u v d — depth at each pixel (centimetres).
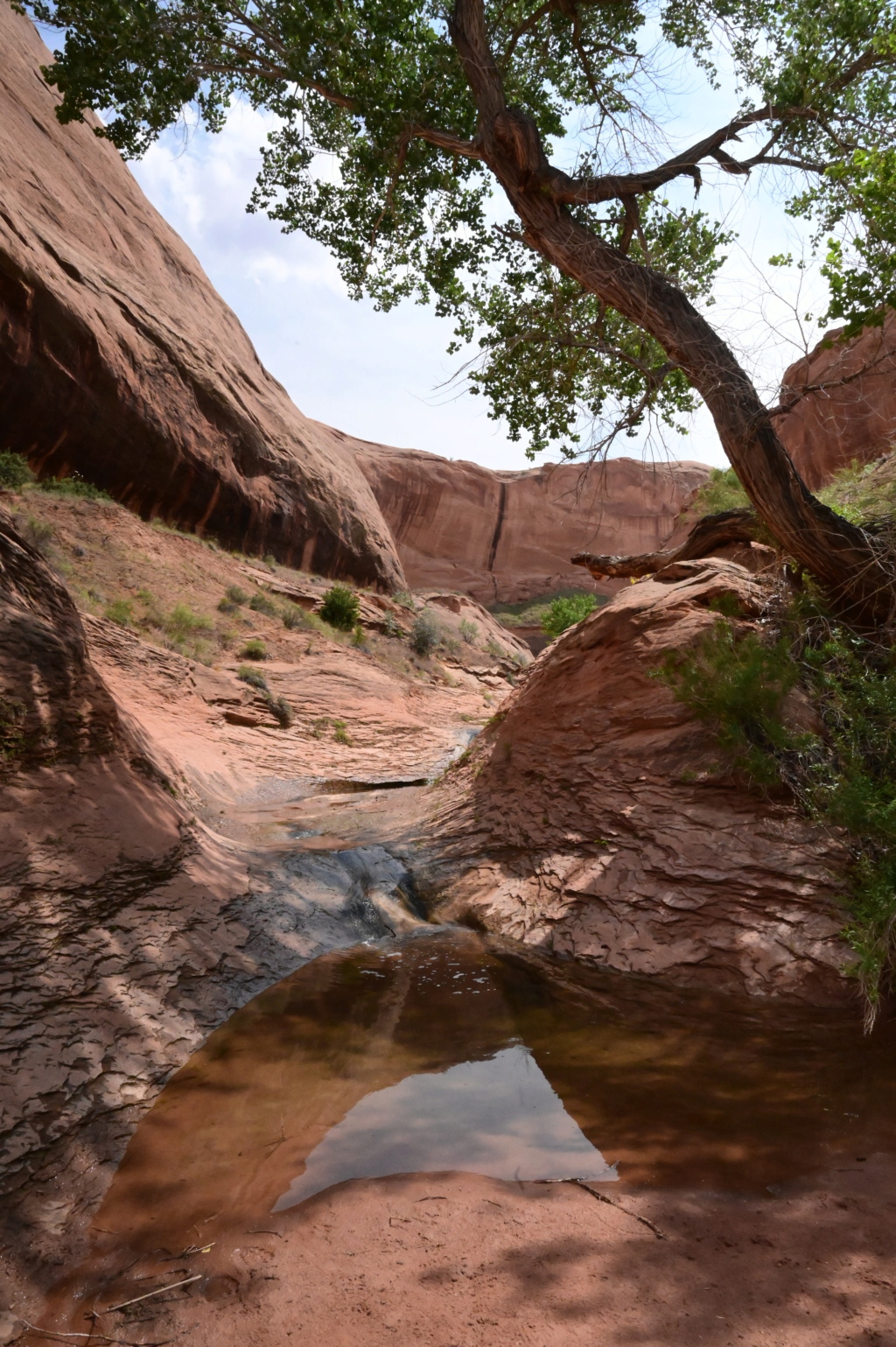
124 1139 286
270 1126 299
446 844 707
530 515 6788
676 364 702
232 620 2203
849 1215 236
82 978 355
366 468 6588
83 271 2464
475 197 967
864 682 552
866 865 450
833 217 744
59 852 421
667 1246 223
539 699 784
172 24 769
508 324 891
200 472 2742
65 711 501
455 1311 199
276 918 518
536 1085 332
